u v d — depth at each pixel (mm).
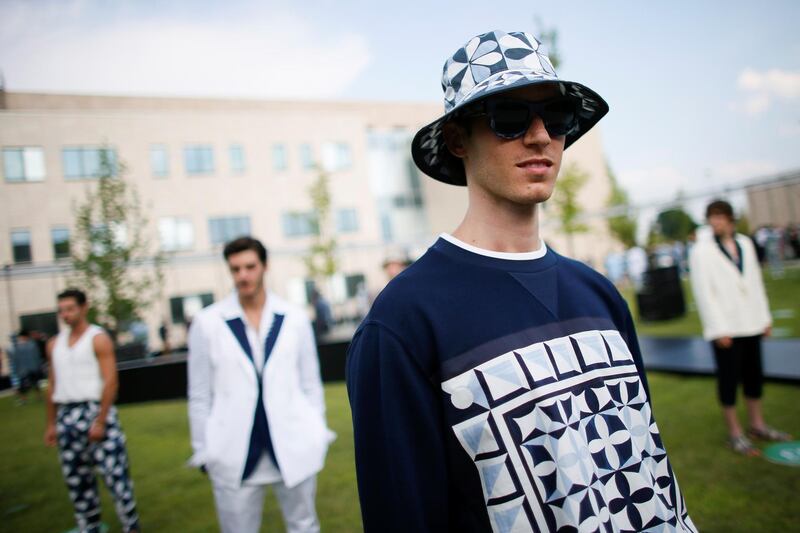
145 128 20500
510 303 902
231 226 21797
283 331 2262
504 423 807
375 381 859
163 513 3391
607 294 1080
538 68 932
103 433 2818
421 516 801
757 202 18953
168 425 6055
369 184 24859
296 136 23547
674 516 929
